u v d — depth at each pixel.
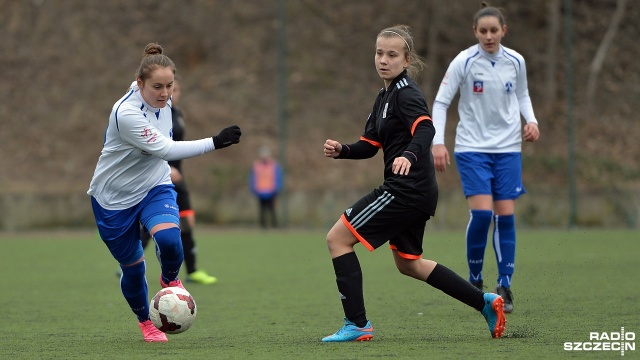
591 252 45.00
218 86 87.00
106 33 89.94
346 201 73.81
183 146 19.22
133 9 92.50
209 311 26.44
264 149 71.75
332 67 88.00
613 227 68.38
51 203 73.69
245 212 74.31
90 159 80.50
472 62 25.92
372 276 36.09
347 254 19.19
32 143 81.38
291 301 28.67
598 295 27.61
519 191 26.02
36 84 85.62
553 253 44.91
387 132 19.39
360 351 17.62
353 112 84.50
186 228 34.62
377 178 78.44
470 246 25.88
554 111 78.94
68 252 51.72
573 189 66.38
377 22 90.31
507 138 25.91
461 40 85.19
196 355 17.61
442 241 55.31
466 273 36.75
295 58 88.69
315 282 34.62
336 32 90.56
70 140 81.75
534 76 81.56
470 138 25.97
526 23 85.06
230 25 91.75
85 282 35.84
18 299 30.16
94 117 83.31
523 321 22.25
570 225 66.69
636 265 37.56
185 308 18.91
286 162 79.81
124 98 19.36
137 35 90.56
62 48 88.19
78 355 18.06
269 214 74.06
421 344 18.53
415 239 19.33
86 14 90.88
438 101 26.12
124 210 19.77
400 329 21.47
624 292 28.23
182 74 88.88
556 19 80.44
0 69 86.44
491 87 25.91
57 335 21.64
